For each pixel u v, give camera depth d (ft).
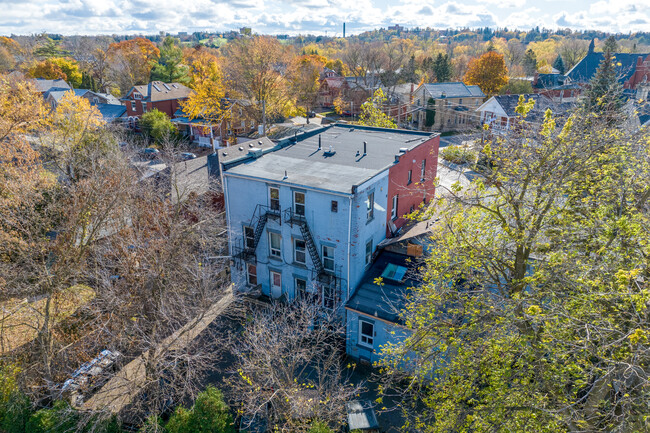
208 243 90.33
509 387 40.57
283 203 75.92
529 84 276.21
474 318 44.47
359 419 56.34
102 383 65.10
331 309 76.89
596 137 42.88
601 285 38.04
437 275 51.26
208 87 198.49
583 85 152.66
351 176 75.36
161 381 64.39
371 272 77.87
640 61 210.79
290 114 228.63
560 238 43.83
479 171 49.78
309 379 68.08
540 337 41.65
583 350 35.65
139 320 67.46
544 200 44.04
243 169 80.59
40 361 62.80
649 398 31.76
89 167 94.84
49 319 64.69
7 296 65.57
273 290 84.33
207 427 52.29
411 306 54.60
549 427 36.11
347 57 422.00
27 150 97.50
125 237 75.77
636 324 32.22
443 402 46.65
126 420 61.26
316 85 312.29
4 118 104.83
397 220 90.12
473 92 249.34
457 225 49.65
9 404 54.95
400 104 257.75
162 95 233.35
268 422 54.80
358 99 280.72
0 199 72.38
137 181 94.27
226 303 87.04
